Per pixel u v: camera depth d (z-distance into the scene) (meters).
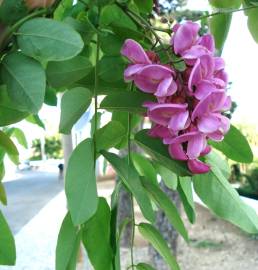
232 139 0.27
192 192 0.29
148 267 0.26
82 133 0.25
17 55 0.19
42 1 0.20
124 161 0.22
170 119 0.20
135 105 0.22
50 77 0.22
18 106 0.18
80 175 0.20
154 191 0.24
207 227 1.95
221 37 0.34
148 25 0.24
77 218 0.19
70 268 0.22
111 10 0.25
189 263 1.60
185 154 0.22
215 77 0.21
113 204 0.24
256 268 1.53
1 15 0.20
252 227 0.25
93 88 0.24
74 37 0.18
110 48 0.24
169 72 0.20
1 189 0.27
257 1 0.31
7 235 0.24
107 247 0.23
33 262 1.48
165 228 1.14
